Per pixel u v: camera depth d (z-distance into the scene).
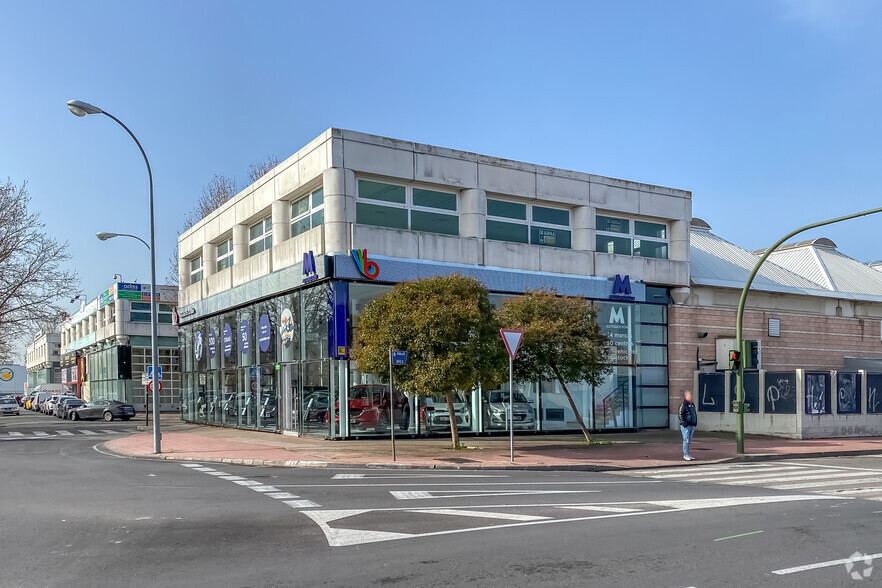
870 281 39.62
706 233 38.31
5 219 40.06
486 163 26.44
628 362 29.38
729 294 32.34
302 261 25.20
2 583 6.64
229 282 32.28
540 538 8.33
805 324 34.47
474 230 25.97
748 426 27.53
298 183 25.97
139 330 61.41
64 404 48.59
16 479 14.68
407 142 24.89
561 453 20.31
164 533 8.82
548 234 28.28
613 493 12.30
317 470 16.81
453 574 6.76
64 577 6.82
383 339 19.72
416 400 25.16
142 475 15.48
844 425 26.84
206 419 35.94
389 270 24.03
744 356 20.91
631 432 28.98
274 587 6.41
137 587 6.47
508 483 13.96
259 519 9.71
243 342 31.31
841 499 11.62
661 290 30.53
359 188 24.30
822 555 7.51
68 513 10.30
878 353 37.16
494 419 26.38
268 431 28.80
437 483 13.92
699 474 16.16
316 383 24.91
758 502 11.16
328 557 7.50
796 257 40.72
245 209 30.80
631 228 30.36
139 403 60.78
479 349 19.66
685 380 30.48
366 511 10.27
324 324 24.11
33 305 40.78
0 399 58.97
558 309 22.39
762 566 7.04
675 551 7.67
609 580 6.54
